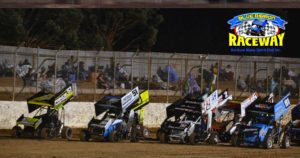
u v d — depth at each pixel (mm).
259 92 74250
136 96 48500
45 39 100188
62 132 47875
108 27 110125
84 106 59562
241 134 47250
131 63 66312
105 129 46281
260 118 48188
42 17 100500
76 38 102625
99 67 69875
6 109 54875
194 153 41062
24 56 66500
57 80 66188
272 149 46656
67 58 68625
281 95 74750
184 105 48906
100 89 68875
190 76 71000
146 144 46188
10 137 47250
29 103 47438
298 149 47938
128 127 47844
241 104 49531
